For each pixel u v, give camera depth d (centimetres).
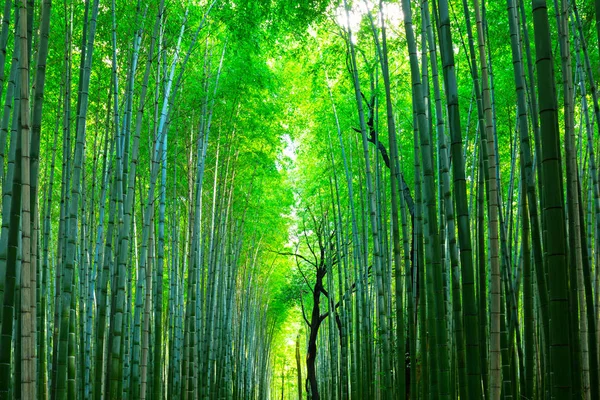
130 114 611
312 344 1456
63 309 484
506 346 405
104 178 721
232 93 945
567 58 379
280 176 1345
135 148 556
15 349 448
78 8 721
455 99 341
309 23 824
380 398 841
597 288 468
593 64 696
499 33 722
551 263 258
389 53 905
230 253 1236
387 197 1057
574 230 360
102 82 793
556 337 254
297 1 786
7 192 375
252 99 1030
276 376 3397
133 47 660
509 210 568
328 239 1353
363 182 1123
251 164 1227
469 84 862
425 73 478
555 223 257
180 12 789
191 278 876
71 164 819
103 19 722
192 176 954
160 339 737
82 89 491
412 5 711
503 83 790
